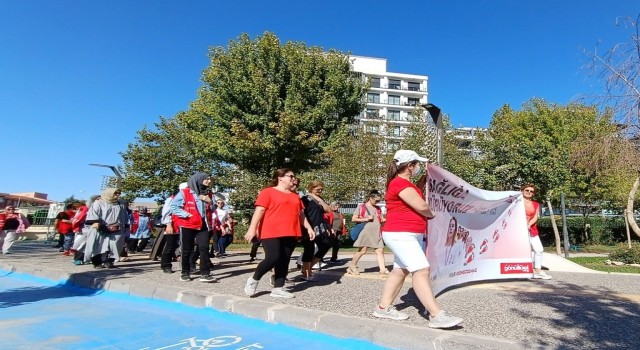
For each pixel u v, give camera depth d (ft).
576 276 25.80
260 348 12.73
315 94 68.08
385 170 93.35
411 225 13.56
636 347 11.25
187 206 22.57
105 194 29.37
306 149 66.39
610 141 34.96
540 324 13.57
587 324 13.60
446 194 18.10
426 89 303.48
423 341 11.93
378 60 299.99
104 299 20.07
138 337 13.79
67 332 14.34
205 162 94.79
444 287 18.10
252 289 18.06
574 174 62.39
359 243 25.64
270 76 67.26
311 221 23.81
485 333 12.45
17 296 20.83
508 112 96.48
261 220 18.31
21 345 12.92
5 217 43.62
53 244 63.46
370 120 103.30
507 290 20.03
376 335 12.81
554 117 83.15
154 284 21.03
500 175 64.49
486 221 22.36
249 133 63.57
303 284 22.20
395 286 14.29
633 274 26.99
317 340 13.52
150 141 96.02
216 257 39.83
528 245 23.82
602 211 85.25
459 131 94.27
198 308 17.74
